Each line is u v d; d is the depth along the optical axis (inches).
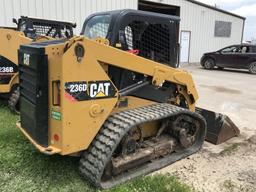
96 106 124.0
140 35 145.9
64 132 117.3
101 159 122.6
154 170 146.7
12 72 232.8
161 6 663.8
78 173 137.8
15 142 168.7
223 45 851.4
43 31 277.0
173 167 153.3
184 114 161.2
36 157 151.3
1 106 255.3
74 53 114.7
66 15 442.3
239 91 379.6
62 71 113.1
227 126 193.6
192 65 741.3
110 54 127.8
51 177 134.0
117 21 137.5
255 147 185.2
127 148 136.0
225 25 838.5
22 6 396.5
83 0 458.9
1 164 143.9
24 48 132.3
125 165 135.3
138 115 137.0
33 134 131.4
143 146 148.6
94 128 125.3
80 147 122.7
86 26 163.9
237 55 604.4
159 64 149.9
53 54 116.7
